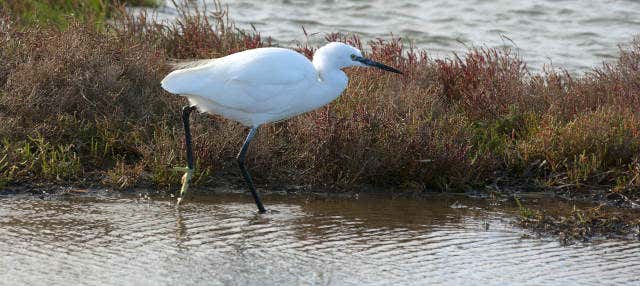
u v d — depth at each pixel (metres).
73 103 12.83
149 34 16.03
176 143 12.09
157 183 11.60
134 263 8.80
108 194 11.20
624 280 8.90
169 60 14.77
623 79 15.37
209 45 15.78
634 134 12.89
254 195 10.79
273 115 10.97
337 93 11.22
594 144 12.77
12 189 11.06
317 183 12.06
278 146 12.52
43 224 9.84
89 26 14.77
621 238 10.28
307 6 23.38
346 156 12.04
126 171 11.59
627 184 12.05
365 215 10.91
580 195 12.11
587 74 16.02
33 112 12.41
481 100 14.42
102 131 12.45
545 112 14.16
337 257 9.29
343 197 11.72
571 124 13.09
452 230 10.41
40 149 11.69
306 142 12.45
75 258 8.84
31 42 13.72
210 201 11.17
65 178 11.52
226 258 9.09
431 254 9.51
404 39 20.50
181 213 10.56
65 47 13.41
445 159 12.16
